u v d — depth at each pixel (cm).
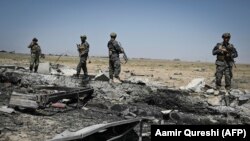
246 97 1131
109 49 1281
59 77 1280
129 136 758
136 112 1020
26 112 888
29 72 1339
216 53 1220
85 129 596
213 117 1055
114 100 1154
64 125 791
